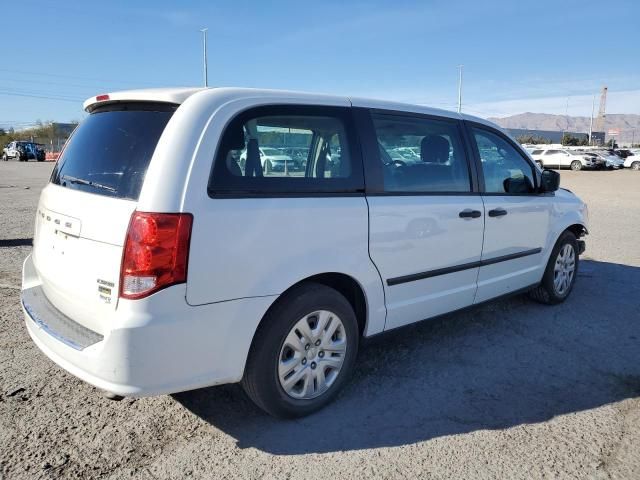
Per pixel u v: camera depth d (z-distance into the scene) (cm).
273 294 287
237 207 274
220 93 290
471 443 295
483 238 422
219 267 266
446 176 399
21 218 1080
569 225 532
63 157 336
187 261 256
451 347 431
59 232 298
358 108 348
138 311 249
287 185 299
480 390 357
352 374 378
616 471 271
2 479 255
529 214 473
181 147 262
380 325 356
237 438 296
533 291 543
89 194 285
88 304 273
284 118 306
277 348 296
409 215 358
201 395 342
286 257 292
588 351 426
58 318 298
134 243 250
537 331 469
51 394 336
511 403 340
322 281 335
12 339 418
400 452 285
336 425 311
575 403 342
